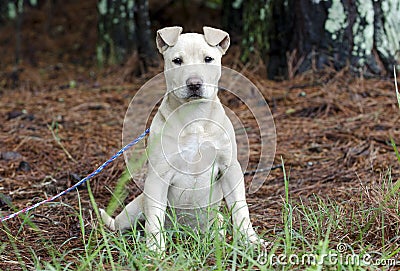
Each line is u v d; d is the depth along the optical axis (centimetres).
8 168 573
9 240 417
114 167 564
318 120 671
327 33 754
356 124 651
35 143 630
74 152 613
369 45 756
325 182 529
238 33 895
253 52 820
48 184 538
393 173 523
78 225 450
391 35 761
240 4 888
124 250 372
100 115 725
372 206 411
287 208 398
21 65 1007
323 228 407
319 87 747
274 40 793
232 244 362
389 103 693
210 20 1050
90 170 564
